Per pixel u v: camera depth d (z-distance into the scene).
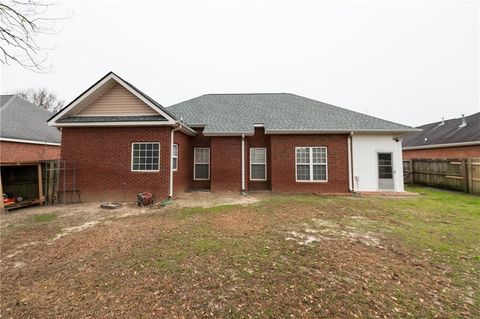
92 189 9.90
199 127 12.94
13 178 9.81
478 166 10.64
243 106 14.94
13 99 16.05
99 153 9.98
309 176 11.76
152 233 5.50
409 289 3.08
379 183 11.55
